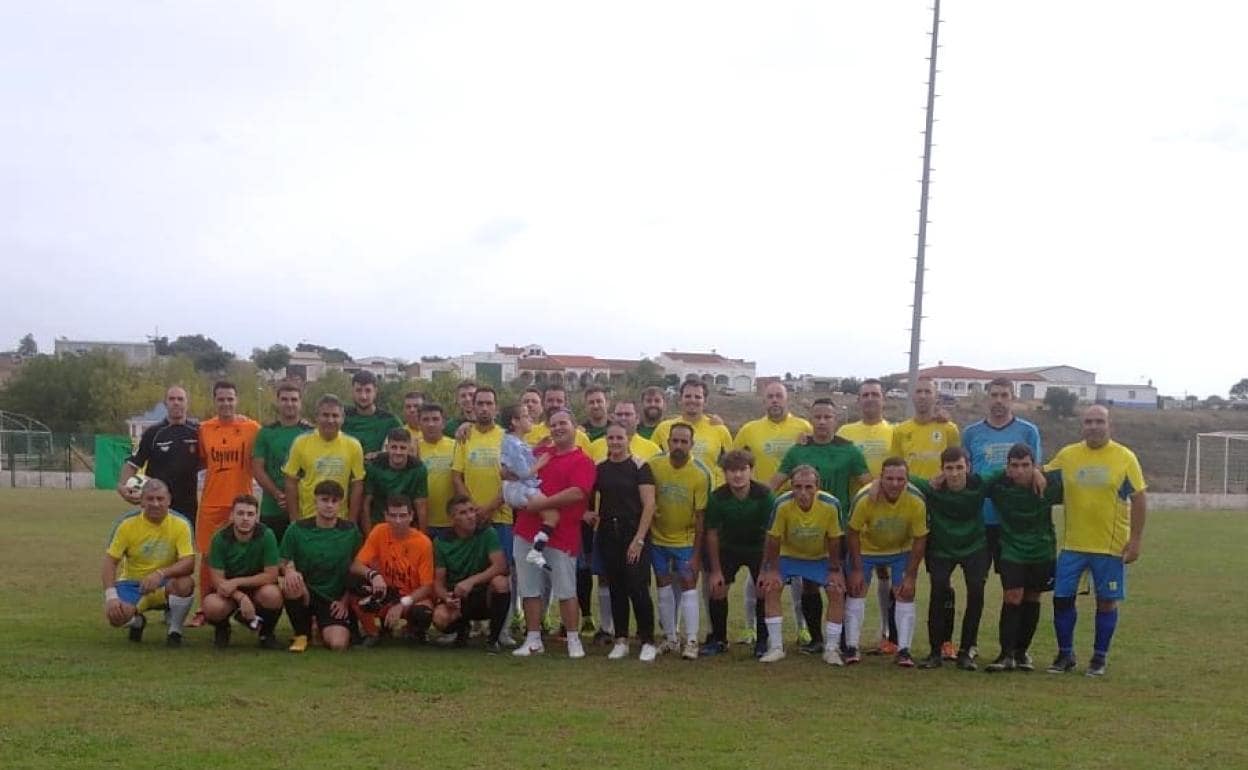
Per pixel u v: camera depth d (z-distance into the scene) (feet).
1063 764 21.71
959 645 35.24
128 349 389.39
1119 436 207.82
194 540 36.40
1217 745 23.30
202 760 20.93
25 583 46.78
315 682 27.86
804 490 31.27
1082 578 32.09
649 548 32.32
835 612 32.04
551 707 25.67
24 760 20.77
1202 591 50.08
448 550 33.58
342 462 34.83
